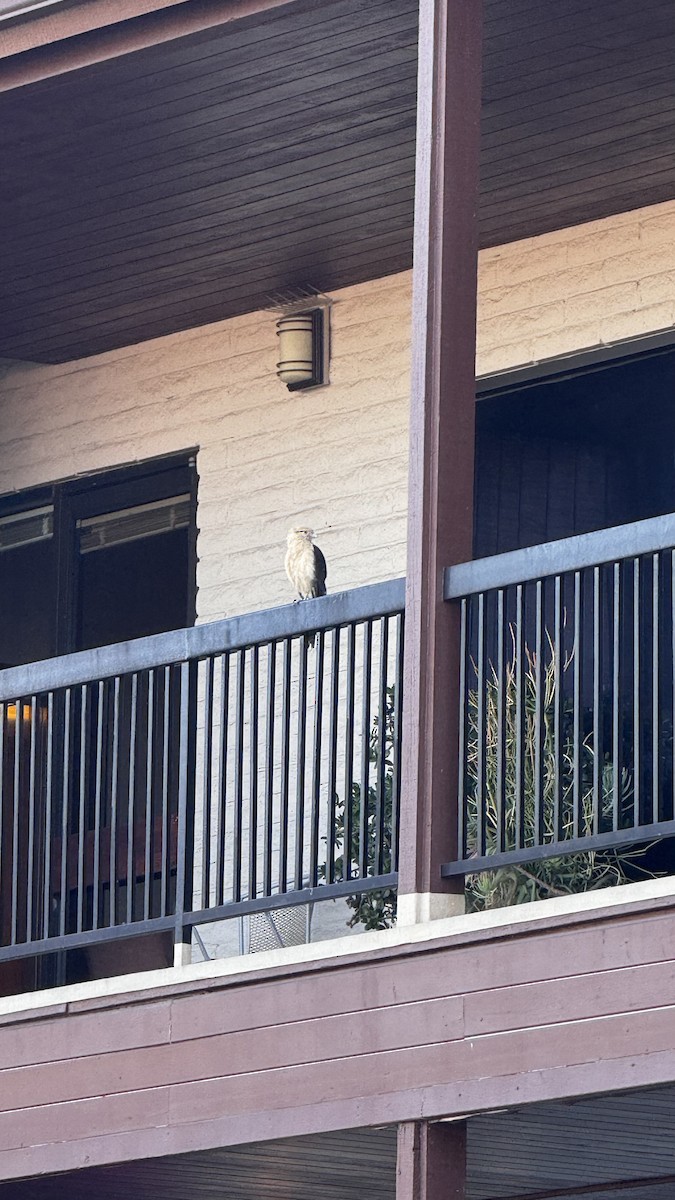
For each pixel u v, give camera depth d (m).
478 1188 13.84
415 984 10.56
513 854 10.31
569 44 12.42
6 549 18.03
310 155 13.90
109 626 17.33
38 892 16.92
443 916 10.56
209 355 16.97
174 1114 11.36
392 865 11.02
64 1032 11.96
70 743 12.38
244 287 16.14
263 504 16.47
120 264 15.65
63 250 15.40
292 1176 12.83
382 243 15.30
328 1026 10.86
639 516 14.55
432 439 10.96
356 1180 12.98
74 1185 13.03
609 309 14.70
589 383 14.95
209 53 12.53
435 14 11.24
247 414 16.69
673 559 10.31
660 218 14.54
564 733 13.25
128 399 17.41
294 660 16.25
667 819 13.98
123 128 13.58
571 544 10.43
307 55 12.56
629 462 14.66
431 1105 10.34
